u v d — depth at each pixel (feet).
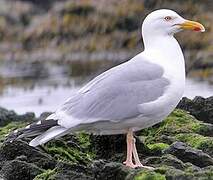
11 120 63.00
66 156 46.78
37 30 151.23
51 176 41.81
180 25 44.57
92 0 144.77
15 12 168.25
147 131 52.37
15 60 143.64
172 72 43.34
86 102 42.19
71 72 125.29
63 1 173.99
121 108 42.16
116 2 142.00
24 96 100.68
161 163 42.52
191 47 124.47
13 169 43.91
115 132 43.73
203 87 96.89
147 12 137.08
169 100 42.96
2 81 118.62
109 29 140.05
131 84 42.65
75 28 144.36
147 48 44.60
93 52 139.33
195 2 132.16
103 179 40.86
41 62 139.33
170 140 48.75
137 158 43.16
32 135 42.16
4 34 160.76
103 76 43.47
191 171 39.91
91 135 48.06
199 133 50.88
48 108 89.45
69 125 41.63
